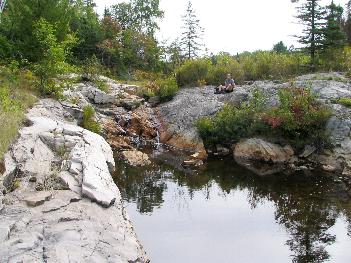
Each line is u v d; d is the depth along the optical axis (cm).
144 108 2266
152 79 3259
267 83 2384
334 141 1730
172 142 2031
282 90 1945
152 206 1234
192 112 2142
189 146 1950
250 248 978
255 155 1816
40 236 659
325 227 1116
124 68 3747
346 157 1658
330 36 2795
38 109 1461
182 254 930
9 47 1873
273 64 2753
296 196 1371
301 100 1838
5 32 2012
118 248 691
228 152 1906
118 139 1888
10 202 762
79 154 1041
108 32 3919
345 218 1177
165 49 4400
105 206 825
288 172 1655
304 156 1789
